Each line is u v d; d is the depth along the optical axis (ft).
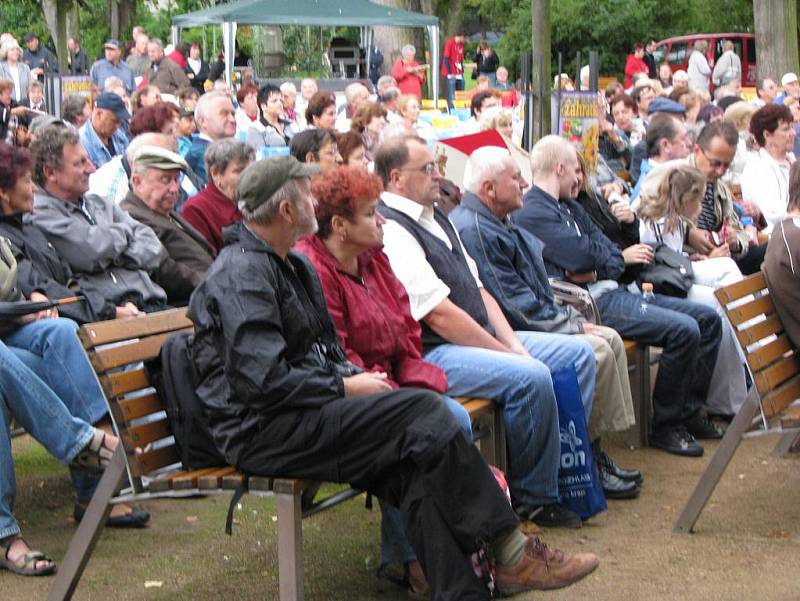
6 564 16.79
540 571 15.74
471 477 14.26
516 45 133.59
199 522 19.01
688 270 25.04
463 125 45.93
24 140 35.27
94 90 51.11
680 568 17.22
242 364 14.25
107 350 14.93
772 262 19.40
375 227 16.97
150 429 15.28
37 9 147.54
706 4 130.41
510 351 19.30
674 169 25.98
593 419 20.63
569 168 23.72
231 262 14.61
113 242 19.90
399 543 16.25
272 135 43.78
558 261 23.36
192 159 31.91
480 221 20.98
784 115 30.63
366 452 14.32
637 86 54.03
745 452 23.22
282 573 14.49
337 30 114.01
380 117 32.24
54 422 16.97
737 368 24.98
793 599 16.07
